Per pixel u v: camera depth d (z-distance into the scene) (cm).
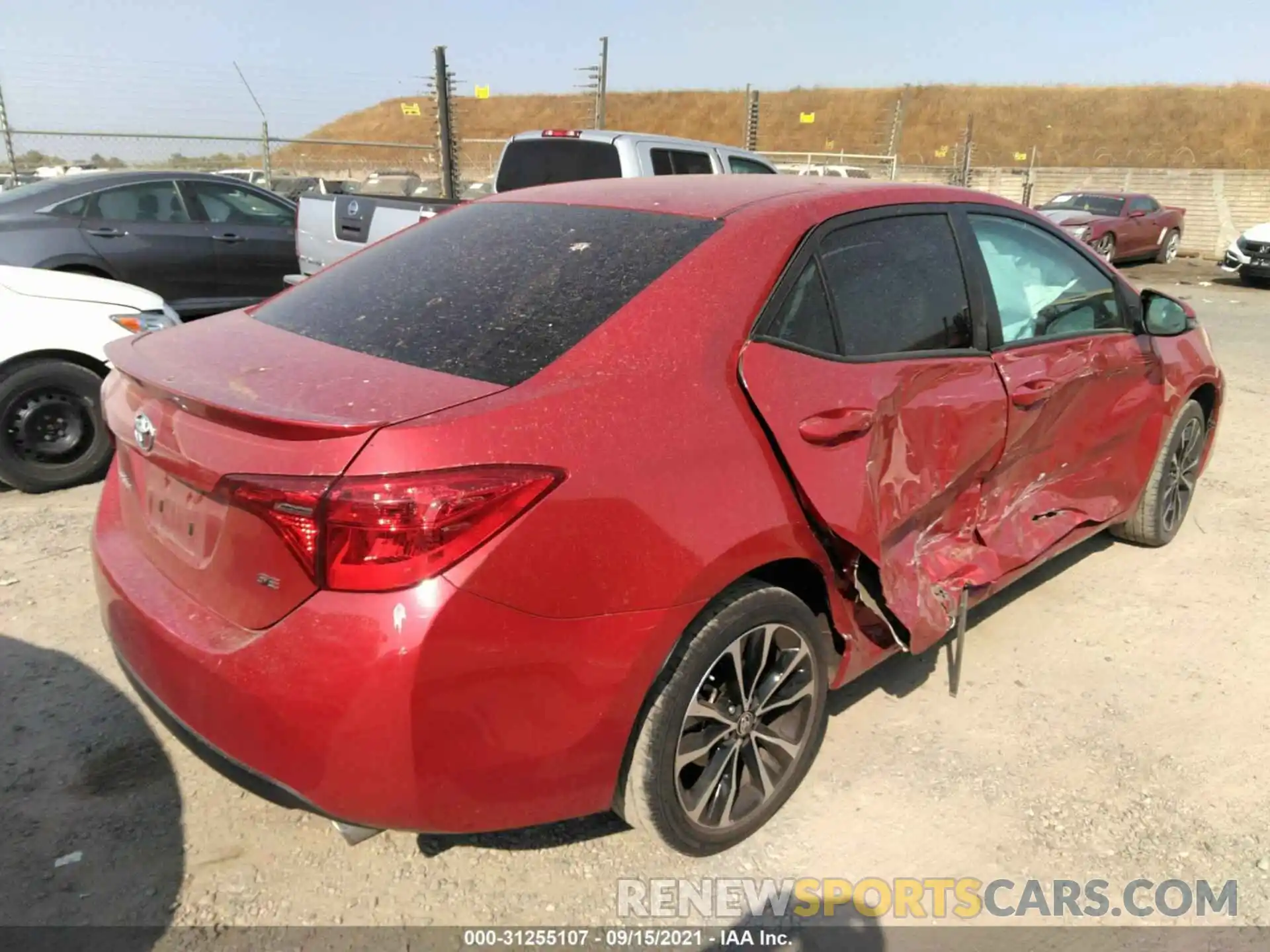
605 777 217
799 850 257
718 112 5528
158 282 781
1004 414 306
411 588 183
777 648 253
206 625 207
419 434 186
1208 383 448
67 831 253
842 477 247
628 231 265
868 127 5122
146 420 226
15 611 364
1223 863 255
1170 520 455
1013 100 5041
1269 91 4638
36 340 481
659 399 217
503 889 240
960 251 310
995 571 319
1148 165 4262
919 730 309
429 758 189
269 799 201
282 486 186
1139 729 313
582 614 199
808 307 257
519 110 5797
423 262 279
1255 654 362
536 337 225
